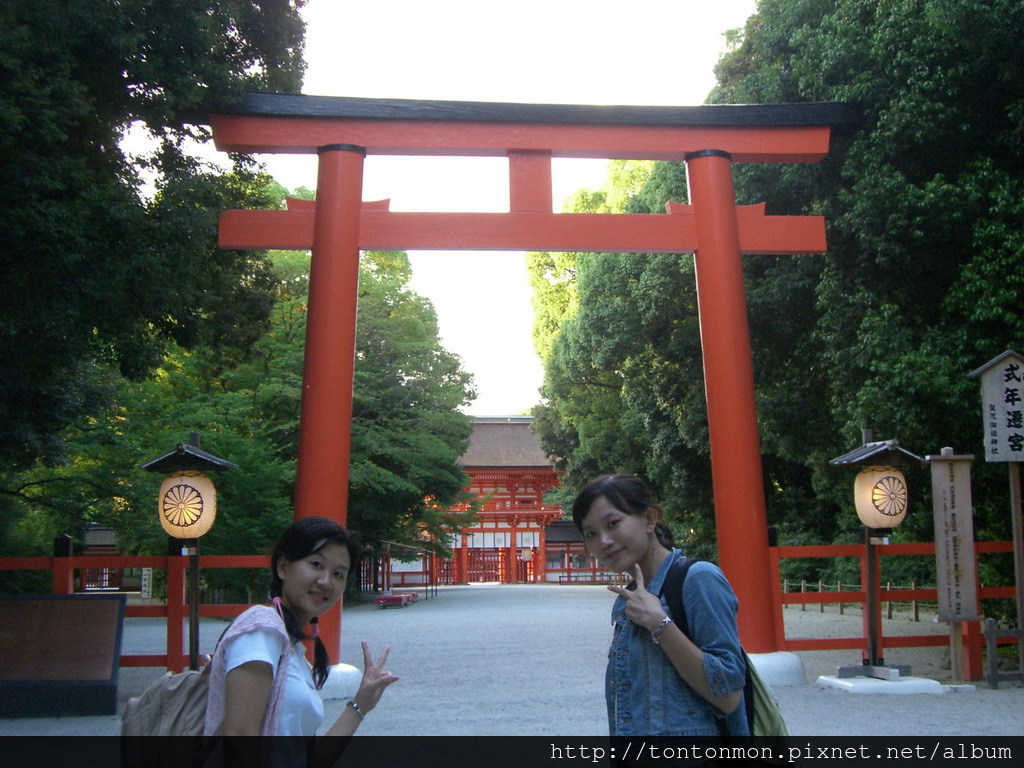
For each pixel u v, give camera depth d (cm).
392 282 3002
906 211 1165
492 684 1062
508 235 1154
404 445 2922
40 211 868
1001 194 1111
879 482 1025
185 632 1952
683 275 2139
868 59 1234
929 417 1148
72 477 2103
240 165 1339
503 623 2041
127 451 2156
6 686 880
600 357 2641
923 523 1405
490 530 5575
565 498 5116
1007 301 1093
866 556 1051
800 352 1612
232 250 1354
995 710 853
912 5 1183
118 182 1019
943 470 1023
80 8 901
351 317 1100
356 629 1916
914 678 989
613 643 308
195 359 2530
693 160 1196
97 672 902
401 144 1151
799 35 1412
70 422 1638
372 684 298
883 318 1196
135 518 2181
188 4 1002
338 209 1115
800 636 1672
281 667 266
